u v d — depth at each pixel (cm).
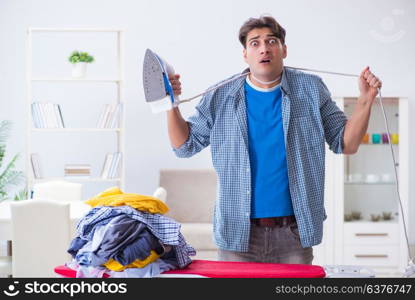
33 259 444
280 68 288
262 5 695
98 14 690
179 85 285
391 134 643
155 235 268
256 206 289
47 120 641
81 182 693
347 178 645
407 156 637
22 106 687
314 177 293
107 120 652
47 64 689
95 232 267
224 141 295
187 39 695
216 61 696
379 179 644
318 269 264
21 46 686
